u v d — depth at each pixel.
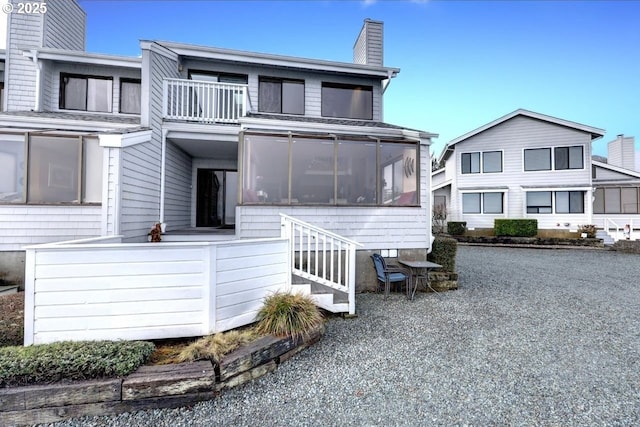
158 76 7.33
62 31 9.45
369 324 4.57
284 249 4.47
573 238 16.08
